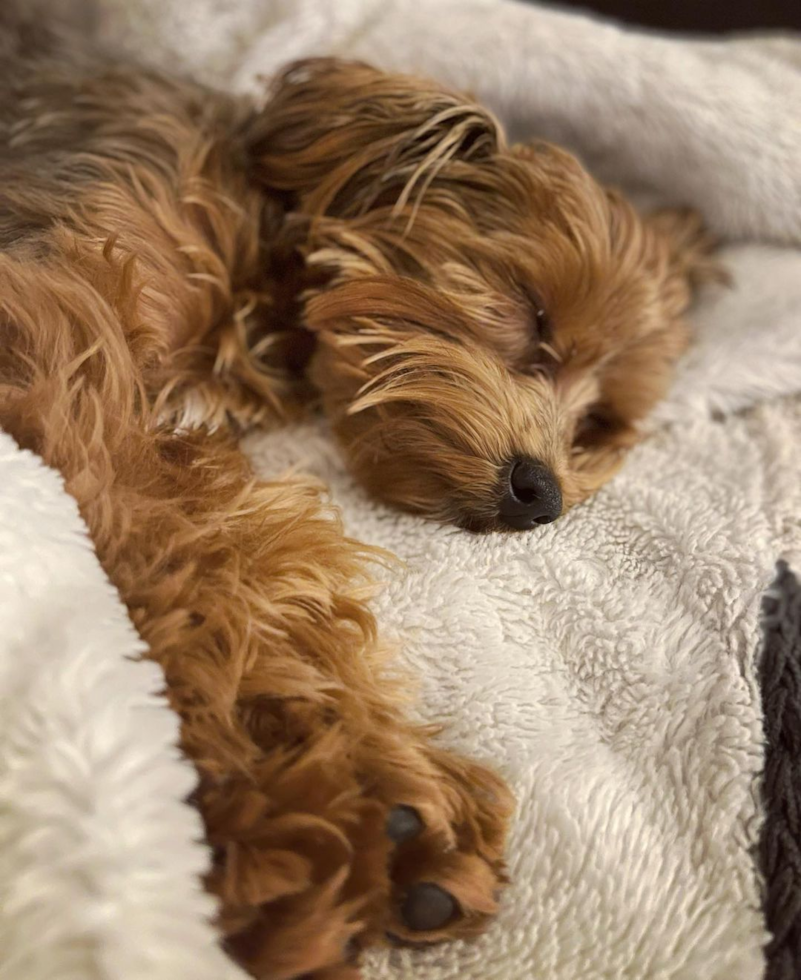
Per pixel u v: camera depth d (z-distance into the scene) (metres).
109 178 0.25
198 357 0.26
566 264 0.27
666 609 0.23
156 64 0.36
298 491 0.22
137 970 0.14
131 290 0.22
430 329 0.26
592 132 0.36
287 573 0.20
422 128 0.27
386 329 0.25
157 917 0.14
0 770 0.15
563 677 0.23
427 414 0.25
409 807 0.17
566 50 0.35
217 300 0.27
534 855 0.20
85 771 0.15
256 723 0.18
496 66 0.36
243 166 0.29
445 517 0.25
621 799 0.20
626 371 0.31
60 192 0.24
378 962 0.18
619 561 0.24
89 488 0.18
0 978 0.14
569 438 0.29
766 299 0.34
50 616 0.16
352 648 0.20
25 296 0.20
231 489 0.21
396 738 0.19
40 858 0.14
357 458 0.26
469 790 0.19
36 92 0.30
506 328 0.27
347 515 0.26
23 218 0.24
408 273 0.27
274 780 0.16
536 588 0.24
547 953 0.19
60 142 0.28
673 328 0.32
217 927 0.15
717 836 0.20
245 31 0.37
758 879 0.19
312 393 0.29
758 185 0.35
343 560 0.21
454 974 0.18
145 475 0.20
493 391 0.26
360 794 0.17
